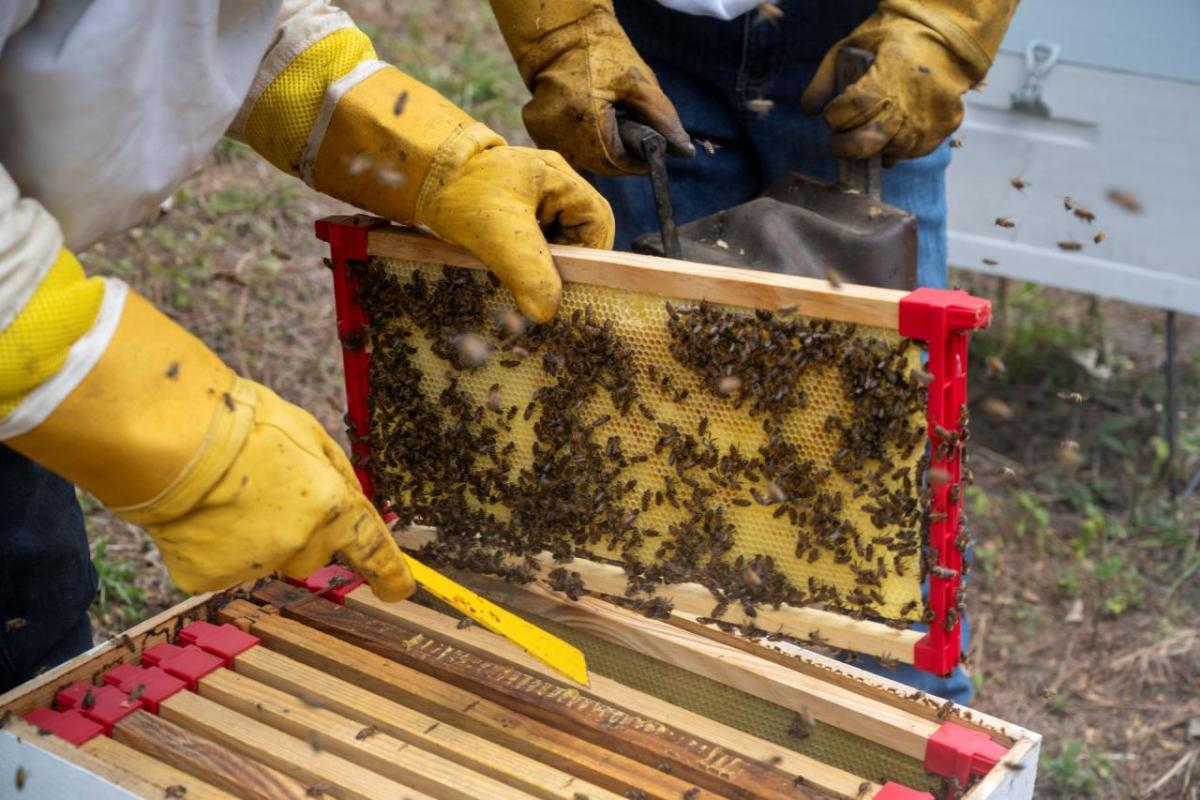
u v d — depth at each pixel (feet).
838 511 5.70
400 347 6.66
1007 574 12.62
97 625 10.07
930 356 5.15
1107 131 11.81
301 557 5.10
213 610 6.69
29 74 4.72
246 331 14.11
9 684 6.73
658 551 6.30
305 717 5.76
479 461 6.64
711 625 6.40
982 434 14.61
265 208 16.43
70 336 4.50
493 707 5.91
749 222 6.75
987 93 12.26
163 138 5.26
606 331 5.92
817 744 6.14
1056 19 11.68
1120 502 13.61
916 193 8.65
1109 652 11.71
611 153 6.93
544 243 5.88
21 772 5.54
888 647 5.82
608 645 6.65
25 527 6.57
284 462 4.92
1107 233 12.14
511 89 19.80
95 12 4.70
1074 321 16.92
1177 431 14.55
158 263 14.69
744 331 5.57
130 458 4.65
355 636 6.45
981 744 5.59
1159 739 10.71
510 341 6.22
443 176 6.04
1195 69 11.18
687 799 5.31
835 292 5.26
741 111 8.65
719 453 5.90
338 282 6.64
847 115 7.36
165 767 5.42
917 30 7.43
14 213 4.42
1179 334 17.08
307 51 6.11
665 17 8.48
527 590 6.73
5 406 4.46
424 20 21.36
